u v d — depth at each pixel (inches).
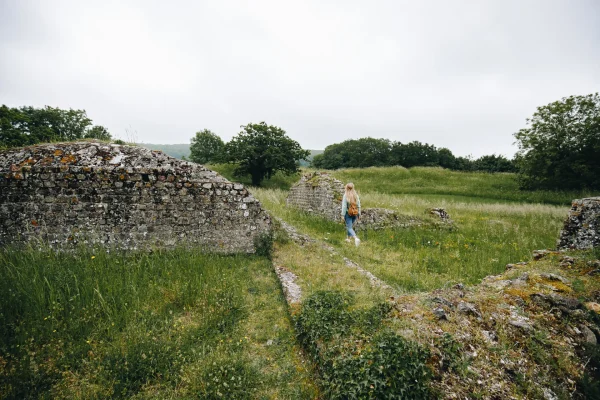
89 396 110.6
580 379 123.4
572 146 1152.2
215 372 122.5
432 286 231.0
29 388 113.5
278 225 328.8
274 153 1364.4
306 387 123.3
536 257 267.6
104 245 242.1
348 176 1390.3
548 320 153.4
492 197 1029.2
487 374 118.4
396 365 108.3
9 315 144.9
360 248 326.6
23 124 1149.1
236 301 185.8
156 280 201.8
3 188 221.6
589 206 289.6
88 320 148.9
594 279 196.5
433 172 1432.1
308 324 149.0
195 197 264.8
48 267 192.9
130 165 252.7
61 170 231.5
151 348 134.6
